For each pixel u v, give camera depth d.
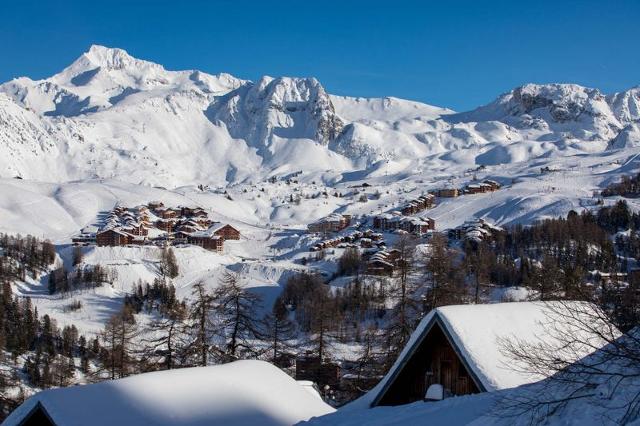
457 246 149.88
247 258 175.50
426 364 23.94
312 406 22.78
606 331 17.25
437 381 23.62
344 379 45.00
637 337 15.80
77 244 172.38
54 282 129.12
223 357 41.34
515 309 23.62
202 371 21.81
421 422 18.86
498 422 16.12
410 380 24.09
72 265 151.75
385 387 23.73
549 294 26.38
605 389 14.84
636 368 15.02
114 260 153.25
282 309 95.25
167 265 146.12
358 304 84.88
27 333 87.00
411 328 39.53
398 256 43.81
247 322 42.53
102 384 19.62
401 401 24.00
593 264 73.75
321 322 54.00
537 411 15.41
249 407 20.81
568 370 15.80
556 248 121.06
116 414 18.64
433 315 22.97
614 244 120.88
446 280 40.56
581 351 19.36
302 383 30.17
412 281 41.97
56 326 94.12
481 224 162.00
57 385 70.44
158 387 20.09
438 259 41.34
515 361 21.45
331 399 45.12
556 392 16.00
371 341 45.78
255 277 138.62
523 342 21.38
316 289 99.81
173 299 110.75
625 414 13.41
